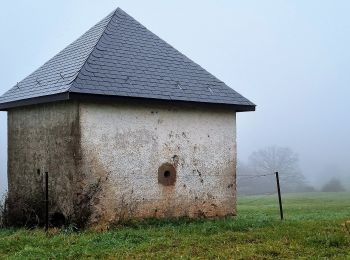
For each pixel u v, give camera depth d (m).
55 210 12.83
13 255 9.68
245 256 9.30
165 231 11.74
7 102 14.34
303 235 11.22
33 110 13.98
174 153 13.69
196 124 14.13
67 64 13.84
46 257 9.44
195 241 10.62
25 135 14.35
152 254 9.53
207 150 14.29
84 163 12.22
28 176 14.15
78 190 12.12
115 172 12.68
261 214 20.28
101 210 12.42
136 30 15.26
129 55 14.05
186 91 13.78
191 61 15.28
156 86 13.38
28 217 13.27
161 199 13.40
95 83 12.35
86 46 14.24
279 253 9.64
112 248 10.09
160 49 15.02
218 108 14.43
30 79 14.91
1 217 14.08
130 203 12.88
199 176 14.09
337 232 11.54
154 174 13.30
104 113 12.58
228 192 14.62
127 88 12.73
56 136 12.97
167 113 13.62
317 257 9.30
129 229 12.09
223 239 10.85
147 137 13.23
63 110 12.73
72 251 9.77
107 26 14.71
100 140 12.48
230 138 14.76
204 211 14.12
